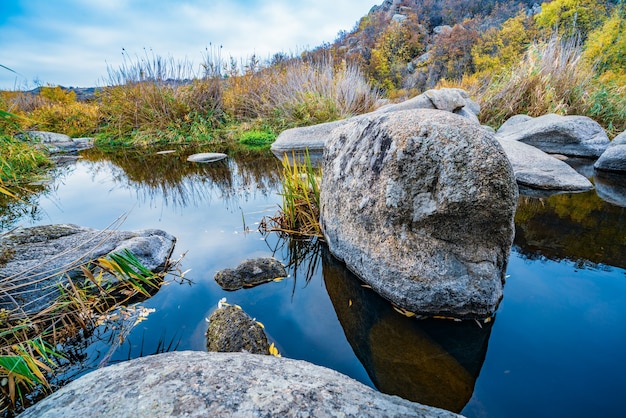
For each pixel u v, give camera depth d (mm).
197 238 2469
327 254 2160
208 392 743
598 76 7699
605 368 1190
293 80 8781
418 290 1479
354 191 1808
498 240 1458
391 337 1401
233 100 8633
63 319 1471
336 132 2201
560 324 1427
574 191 3465
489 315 1479
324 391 793
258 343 1324
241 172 4727
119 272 1493
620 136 4305
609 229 2445
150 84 8328
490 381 1150
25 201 3443
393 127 1604
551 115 5438
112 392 754
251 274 1868
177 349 1354
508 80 7473
